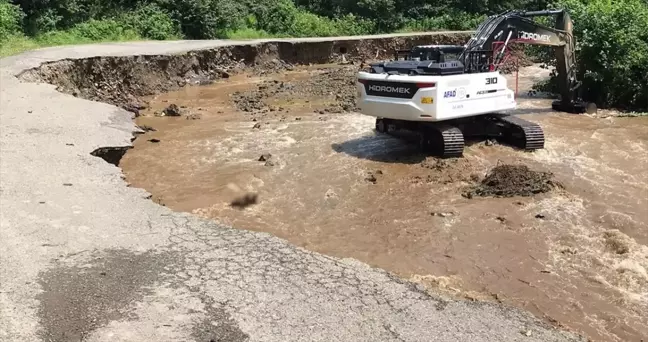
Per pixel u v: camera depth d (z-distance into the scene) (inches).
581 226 327.6
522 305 242.5
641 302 248.5
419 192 381.7
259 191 383.2
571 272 274.2
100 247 237.0
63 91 598.5
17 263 219.3
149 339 176.6
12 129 414.3
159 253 233.5
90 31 948.6
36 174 322.3
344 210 352.5
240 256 232.8
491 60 506.0
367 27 1378.0
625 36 654.5
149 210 280.1
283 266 225.8
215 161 448.1
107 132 435.5
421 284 227.6
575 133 538.3
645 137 525.7
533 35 557.0
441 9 1493.6
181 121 589.3
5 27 812.6
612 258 288.7
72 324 182.5
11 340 172.9
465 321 194.1
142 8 1070.4
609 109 669.9
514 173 390.6
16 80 564.4
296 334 181.0
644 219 337.7
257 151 474.6
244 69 970.1
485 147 483.8
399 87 437.7
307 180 404.8
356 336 181.2
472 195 374.3
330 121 575.2
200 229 259.4
